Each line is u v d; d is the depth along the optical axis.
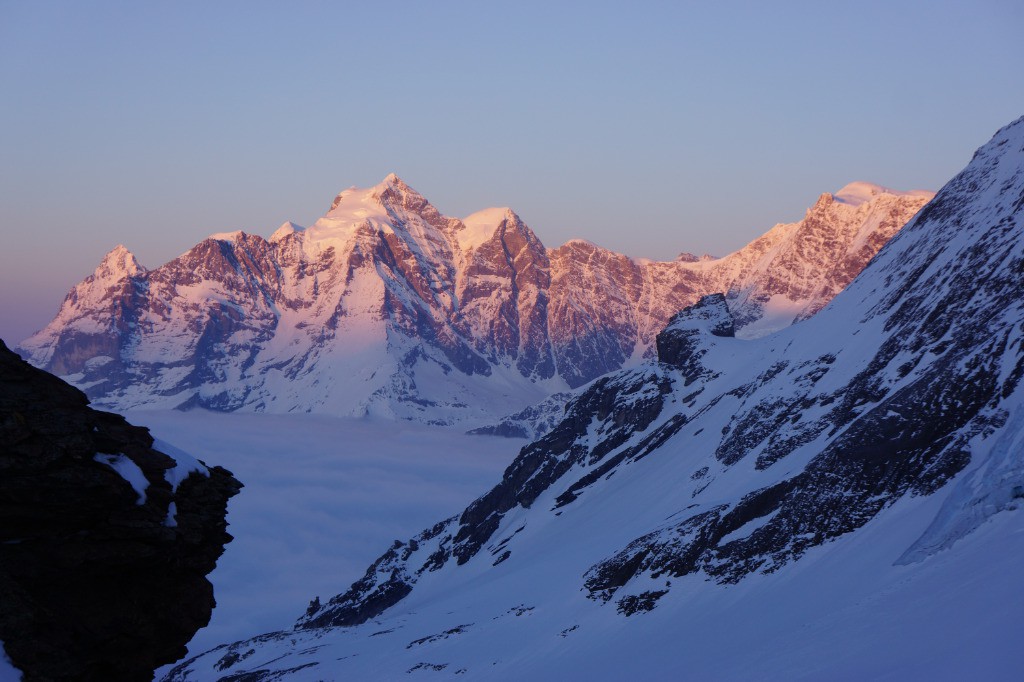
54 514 26.45
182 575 30.09
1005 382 78.88
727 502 108.75
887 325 129.12
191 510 30.25
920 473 79.25
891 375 111.75
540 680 87.06
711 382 199.75
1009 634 34.97
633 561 106.56
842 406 117.00
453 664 114.00
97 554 27.02
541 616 118.06
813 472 89.56
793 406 132.00
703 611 84.75
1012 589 40.34
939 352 106.81
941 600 45.75
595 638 96.81
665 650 76.94
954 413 80.81
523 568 156.50
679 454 163.62
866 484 83.38
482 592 153.25
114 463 27.89
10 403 26.11
